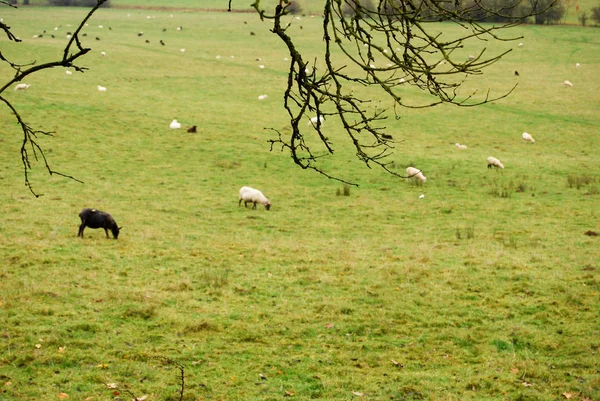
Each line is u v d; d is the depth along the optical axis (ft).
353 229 82.28
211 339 44.88
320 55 249.75
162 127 142.00
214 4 442.09
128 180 104.68
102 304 49.26
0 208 80.94
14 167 105.91
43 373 37.81
